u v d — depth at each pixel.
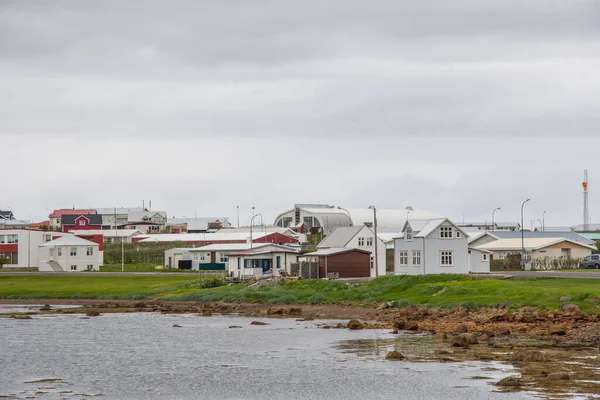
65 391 47.38
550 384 45.25
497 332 65.56
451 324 72.94
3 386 48.94
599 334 62.78
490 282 91.50
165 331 77.56
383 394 45.00
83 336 73.94
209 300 112.06
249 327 79.88
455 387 45.66
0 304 115.19
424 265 120.06
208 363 56.50
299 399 44.66
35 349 64.88
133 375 52.25
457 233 122.06
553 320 69.44
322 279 118.12
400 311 84.25
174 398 45.50
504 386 45.34
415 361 54.19
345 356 57.84
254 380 49.88
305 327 78.19
